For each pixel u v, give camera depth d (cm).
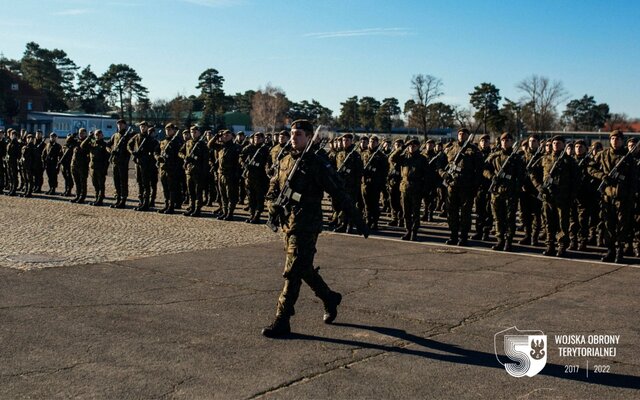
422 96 6631
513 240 1357
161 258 1038
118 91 9000
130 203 1944
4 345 594
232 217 1590
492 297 812
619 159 1085
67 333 634
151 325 666
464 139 1264
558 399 492
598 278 941
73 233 1291
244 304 757
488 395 497
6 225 1391
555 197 1130
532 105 6475
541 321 705
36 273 906
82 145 1892
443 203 1772
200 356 574
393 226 1551
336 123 8569
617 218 1075
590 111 9031
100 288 823
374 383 517
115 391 491
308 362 565
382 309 749
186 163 1639
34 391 488
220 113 8288
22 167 2120
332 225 1497
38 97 8812
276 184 679
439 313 734
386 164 1495
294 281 645
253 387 504
